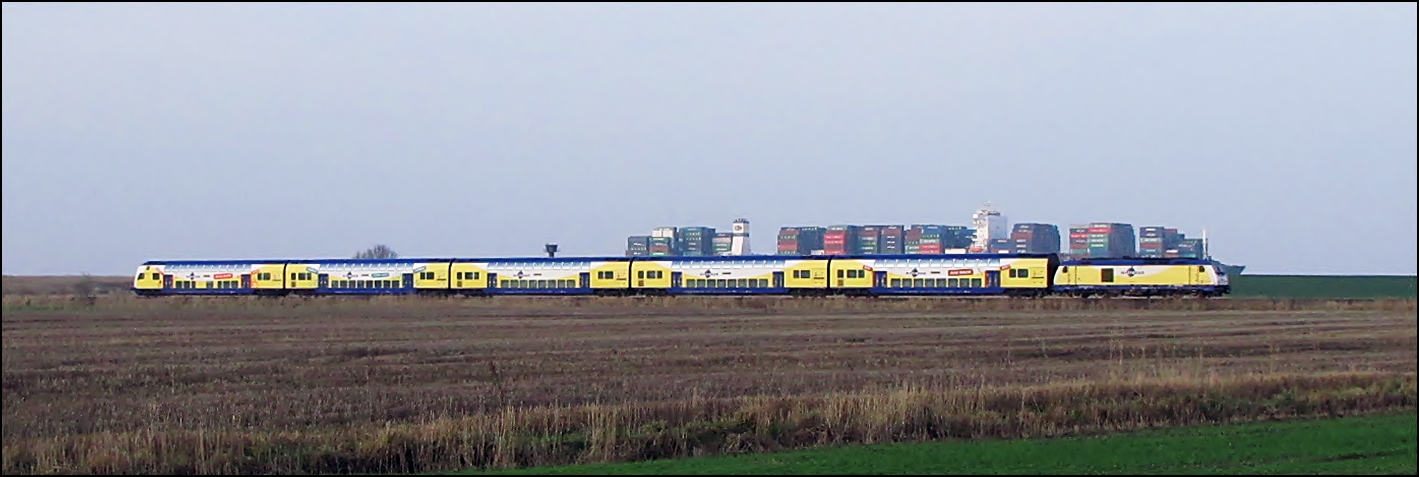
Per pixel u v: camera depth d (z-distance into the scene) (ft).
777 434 300.20
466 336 549.95
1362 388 362.53
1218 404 337.93
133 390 360.89
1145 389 347.97
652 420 305.94
